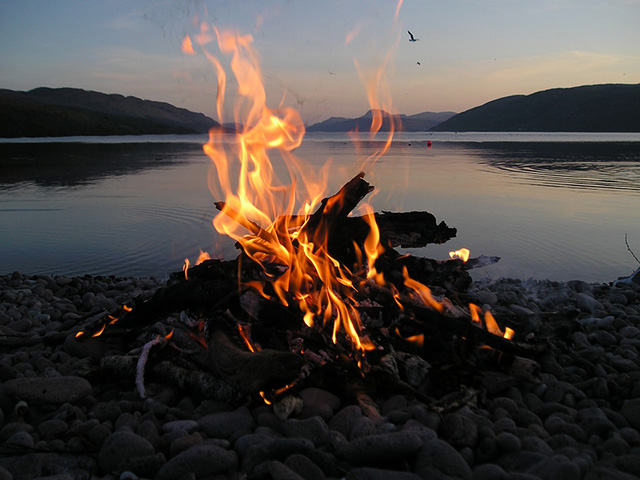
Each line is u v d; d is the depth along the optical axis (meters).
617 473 2.25
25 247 9.64
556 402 3.20
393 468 2.51
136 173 25.92
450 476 2.35
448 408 2.95
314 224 4.18
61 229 11.34
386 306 3.65
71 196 16.88
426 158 40.00
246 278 3.75
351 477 2.34
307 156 43.53
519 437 2.75
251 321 3.54
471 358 3.45
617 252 9.32
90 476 2.47
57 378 3.17
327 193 18.16
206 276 3.82
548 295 5.75
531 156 41.59
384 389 3.27
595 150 51.69
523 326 3.94
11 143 78.31
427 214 4.45
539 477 2.30
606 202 15.46
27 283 6.37
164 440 2.71
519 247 9.68
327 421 2.95
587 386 3.36
